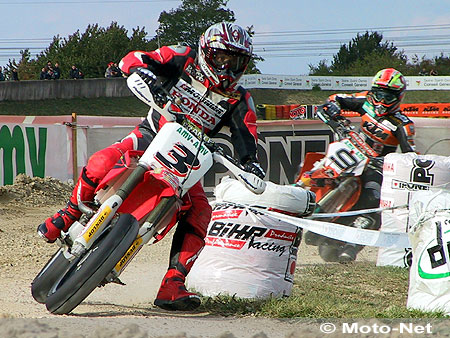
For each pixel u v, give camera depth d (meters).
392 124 13.41
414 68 116.75
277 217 8.02
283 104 80.31
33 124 18.44
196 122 7.39
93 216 6.45
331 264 12.05
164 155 6.71
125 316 6.60
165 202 6.65
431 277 7.59
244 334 6.02
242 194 8.14
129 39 98.75
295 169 19.33
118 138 18.84
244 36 7.21
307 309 7.14
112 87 70.62
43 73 68.31
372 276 10.68
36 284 7.00
